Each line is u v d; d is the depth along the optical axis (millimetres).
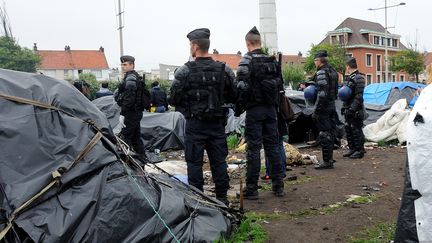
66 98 3971
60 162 3580
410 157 3471
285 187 6770
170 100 5125
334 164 8656
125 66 8258
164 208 3848
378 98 15000
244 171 8164
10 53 38875
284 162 7145
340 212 5465
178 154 11008
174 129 11453
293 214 5375
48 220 3299
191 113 5000
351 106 9125
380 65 68688
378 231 4785
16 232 3242
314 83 8133
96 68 65562
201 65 4996
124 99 8086
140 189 3832
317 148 11055
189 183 5133
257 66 5738
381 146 11352
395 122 11570
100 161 3752
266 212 5453
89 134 3867
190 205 4219
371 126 12016
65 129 3777
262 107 5879
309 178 7359
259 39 5906
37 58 40812
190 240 3840
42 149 3582
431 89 3502
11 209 3266
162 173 5121
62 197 3459
